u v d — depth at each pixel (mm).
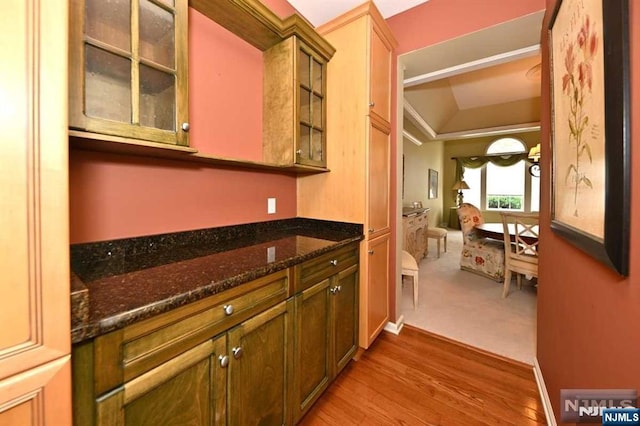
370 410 1424
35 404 524
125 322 659
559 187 1145
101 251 1116
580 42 875
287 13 1982
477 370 1747
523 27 1728
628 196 628
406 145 5648
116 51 907
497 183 7414
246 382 1012
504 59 2092
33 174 514
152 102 1043
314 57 1811
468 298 2932
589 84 804
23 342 508
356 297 1798
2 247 485
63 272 551
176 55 1056
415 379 1662
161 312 737
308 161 1768
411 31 2061
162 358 754
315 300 1392
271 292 1118
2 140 483
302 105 1776
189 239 1438
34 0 512
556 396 1260
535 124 5152
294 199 2129
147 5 1014
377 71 1887
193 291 811
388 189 2135
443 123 5875
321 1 1971
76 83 804
